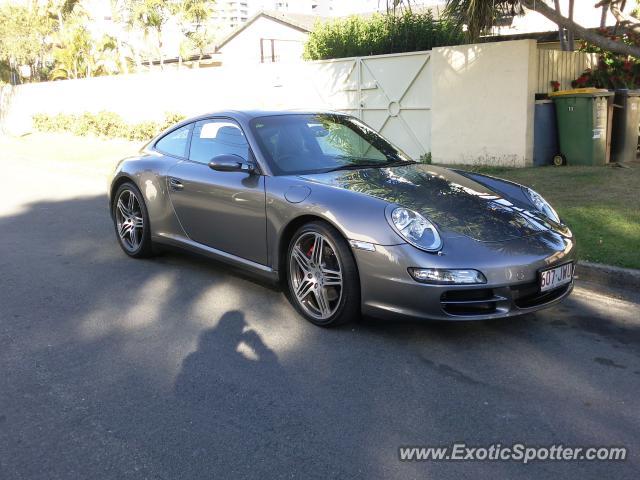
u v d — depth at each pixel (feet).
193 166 16.14
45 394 10.47
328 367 11.18
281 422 9.39
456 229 11.68
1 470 8.36
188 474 8.16
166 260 18.65
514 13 29.48
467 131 32.53
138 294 15.60
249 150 14.62
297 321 13.41
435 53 33.09
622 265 15.56
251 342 12.38
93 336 12.94
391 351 11.77
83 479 8.12
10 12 85.05
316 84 40.09
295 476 8.05
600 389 10.21
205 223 15.52
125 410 9.87
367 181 13.32
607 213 20.25
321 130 15.75
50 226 24.34
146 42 83.41
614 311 13.76
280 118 15.65
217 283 16.28
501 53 30.40
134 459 8.54
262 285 15.99
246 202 14.03
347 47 48.85
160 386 10.66
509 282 11.14
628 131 31.09
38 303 15.12
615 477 7.91
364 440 8.86
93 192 32.86
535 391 10.16
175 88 52.44
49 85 71.05
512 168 30.35
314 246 12.71
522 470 8.09
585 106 29.19
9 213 27.30
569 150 30.30
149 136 54.24
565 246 12.26
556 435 8.88
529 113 30.17
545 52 31.73
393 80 35.81
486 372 10.86
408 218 11.52
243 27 103.60
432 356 11.53
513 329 12.74
